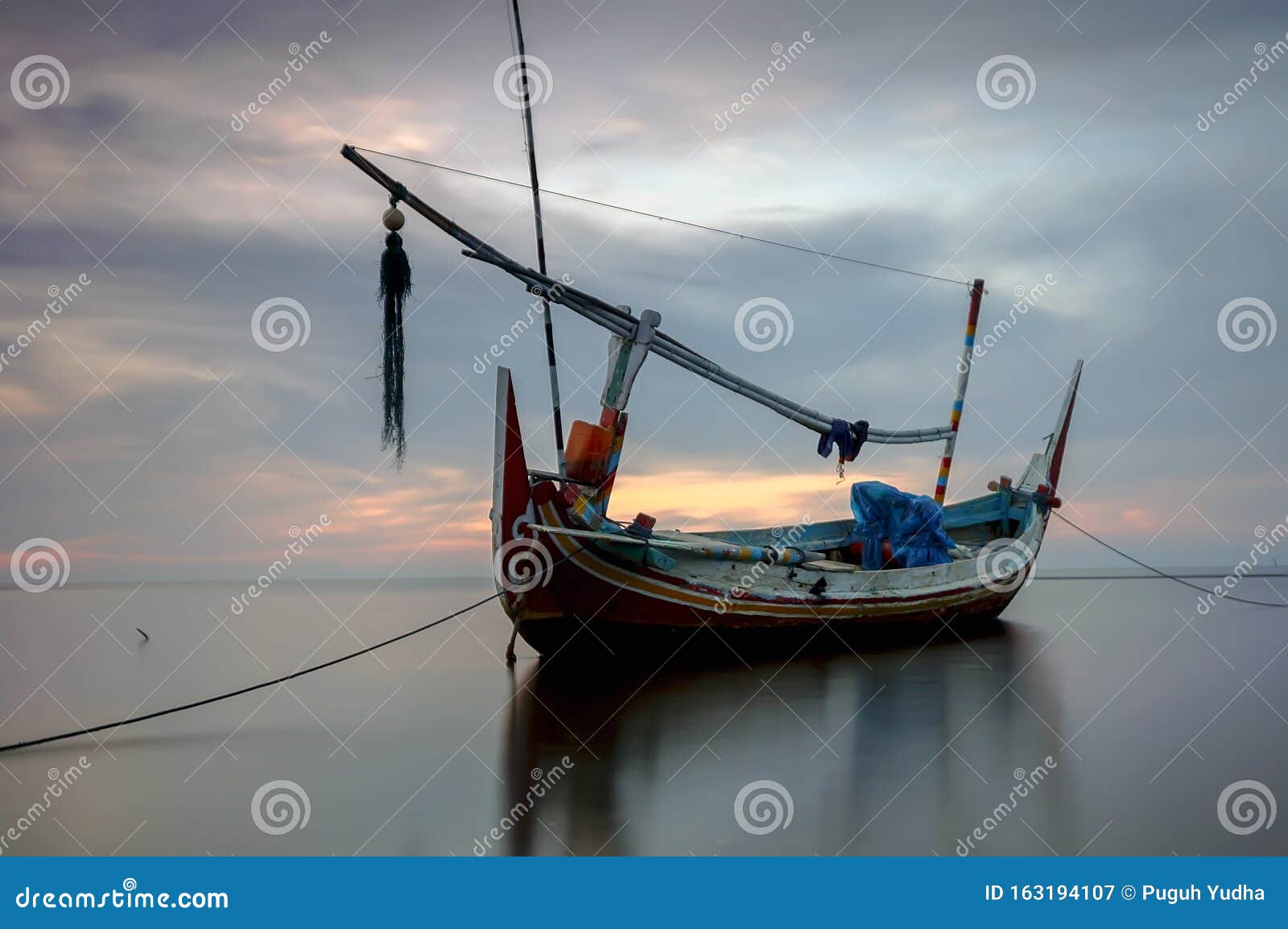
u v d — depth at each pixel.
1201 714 14.38
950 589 22.09
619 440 18.42
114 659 21.02
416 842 9.35
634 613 18.02
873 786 10.88
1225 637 23.19
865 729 13.33
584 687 16.50
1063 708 14.69
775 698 15.40
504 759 12.00
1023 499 26.25
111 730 13.93
